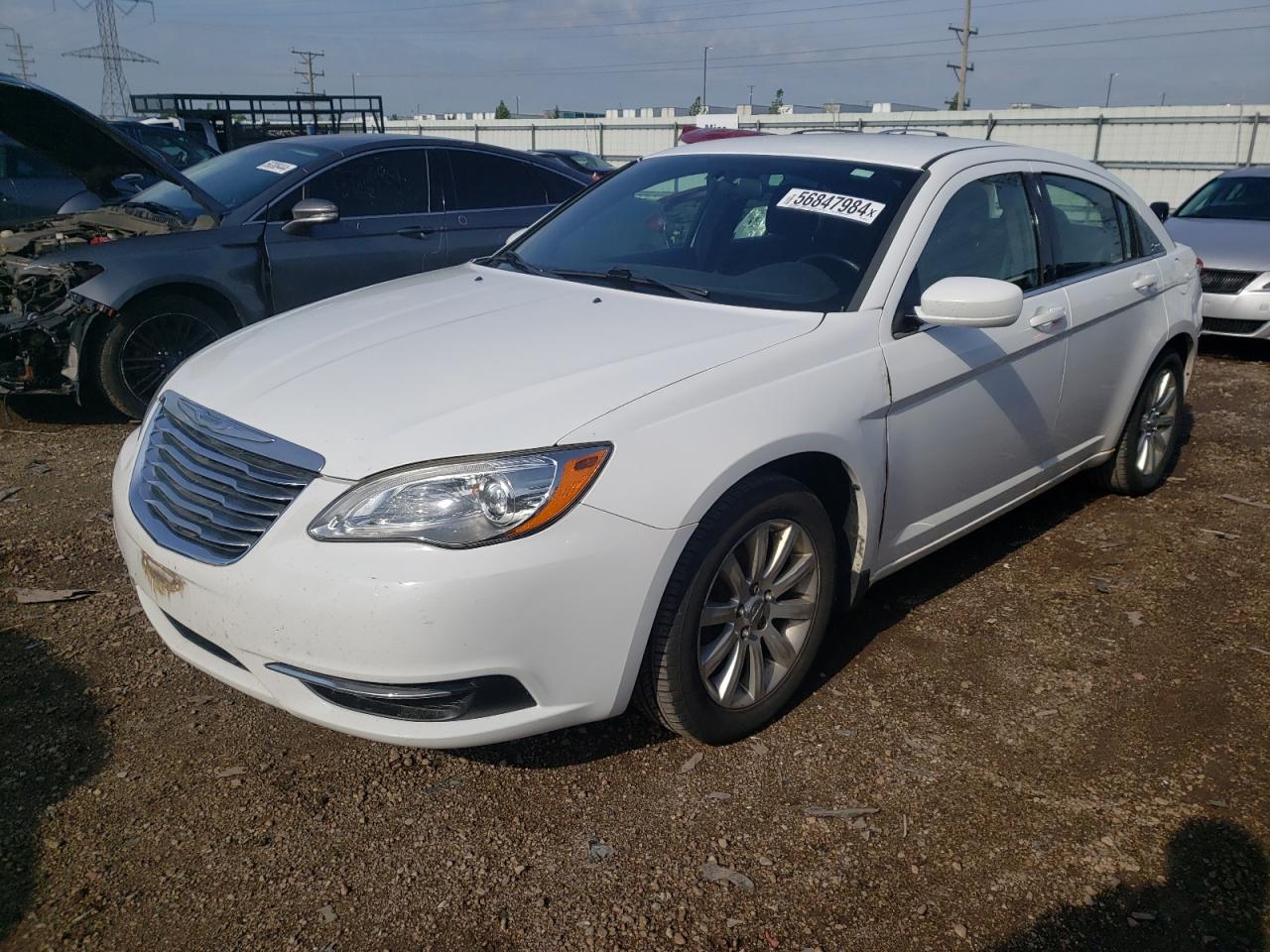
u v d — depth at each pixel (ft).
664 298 10.46
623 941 7.18
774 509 8.91
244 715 9.81
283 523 7.68
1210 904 7.61
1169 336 14.84
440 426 7.80
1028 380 11.96
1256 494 16.28
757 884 7.74
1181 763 9.27
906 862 7.99
